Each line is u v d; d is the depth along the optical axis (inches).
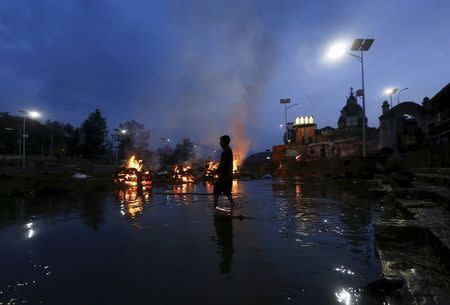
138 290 128.4
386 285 124.6
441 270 143.9
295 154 1957.4
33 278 142.4
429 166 776.9
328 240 201.6
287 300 118.0
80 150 4124.0
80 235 223.0
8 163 2696.9
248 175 1296.8
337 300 117.8
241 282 135.1
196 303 116.6
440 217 221.3
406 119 1626.5
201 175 1129.4
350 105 2541.8
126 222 269.0
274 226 245.3
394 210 319.9
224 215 295.6
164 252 178.9
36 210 352.5
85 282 137.1
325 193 519.2
